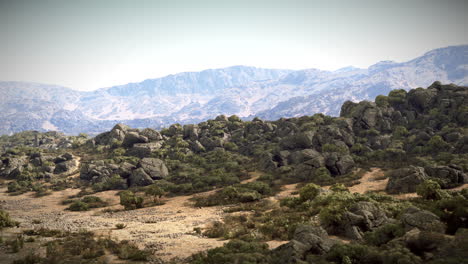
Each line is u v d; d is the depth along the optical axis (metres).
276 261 16.34
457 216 18.75
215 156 80.75
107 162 77.38
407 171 39.84
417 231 16.70
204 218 35.53
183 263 18.56
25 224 34.41
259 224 28.67
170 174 69.31
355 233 21.53
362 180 48.81
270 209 37.47
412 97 82.81
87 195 59.22
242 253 17.25
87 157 89.88
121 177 67.38
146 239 25.58
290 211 33.22
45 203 54.38
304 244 17.59
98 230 30.53
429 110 78.00
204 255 19.33
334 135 70.00
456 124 68.19
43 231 27.83
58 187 66.31
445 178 38.69
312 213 29.53
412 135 68.12
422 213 19.25
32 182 71.31
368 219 22.39
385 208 27.06
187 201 48.66
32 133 179.75
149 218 37.94
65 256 19.72
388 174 49.56
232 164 70.81
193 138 94.31
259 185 49.28
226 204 43.81
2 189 69.38
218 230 27.06
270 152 72.38
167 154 84.00
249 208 38.50
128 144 91.25
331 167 55.12
